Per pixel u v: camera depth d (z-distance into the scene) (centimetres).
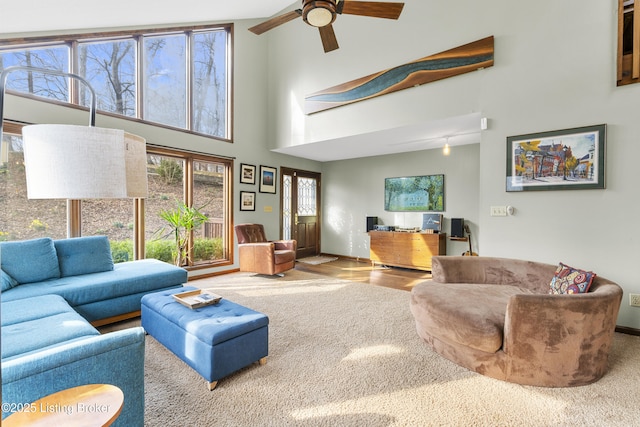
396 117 393
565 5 284
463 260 288
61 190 103
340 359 222
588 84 275
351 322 290
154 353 228
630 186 260
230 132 507
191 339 197
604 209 271
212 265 478
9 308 208
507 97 314
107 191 110
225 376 197
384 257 551
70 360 120
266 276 479
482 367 201
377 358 223
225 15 470
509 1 312
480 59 325
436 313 223
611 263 268
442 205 534
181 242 432
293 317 303
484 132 328
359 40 430
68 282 267
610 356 223
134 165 125
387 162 602
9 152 310
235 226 496
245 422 159
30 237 324
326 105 463
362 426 157
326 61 470
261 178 556
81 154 105
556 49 289
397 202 588
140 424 138
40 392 115
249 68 532
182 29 449
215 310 225
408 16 382
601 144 269
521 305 186
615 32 264
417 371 206
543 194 298
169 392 183
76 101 353
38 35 322
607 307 186
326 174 699
